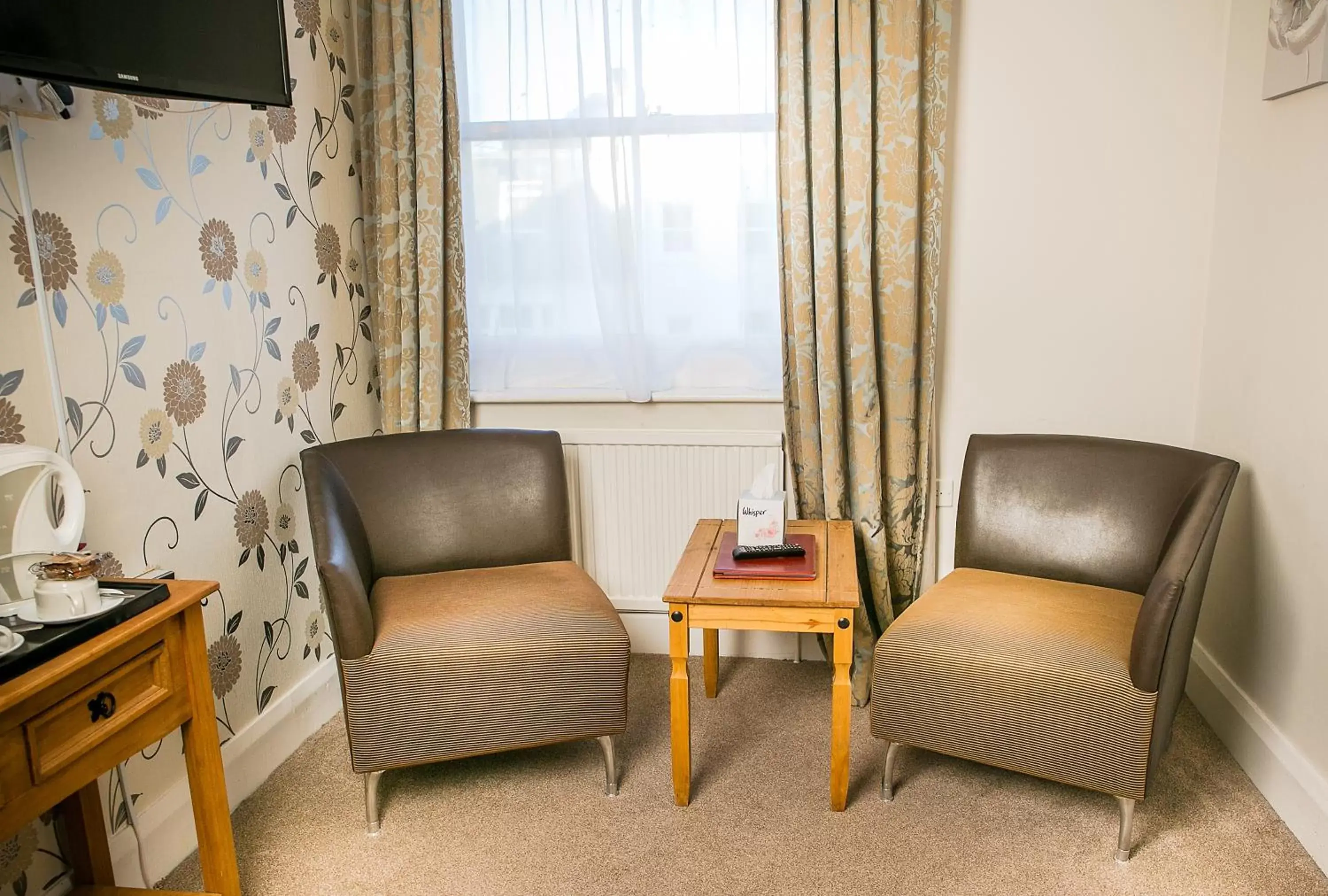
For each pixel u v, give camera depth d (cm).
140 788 188
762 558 212
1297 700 194
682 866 186
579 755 229
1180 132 242
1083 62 242
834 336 245
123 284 181
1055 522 224
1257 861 183
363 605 192
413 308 262
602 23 252
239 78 177
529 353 275
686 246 263
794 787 213
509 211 267
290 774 226
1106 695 177
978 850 189
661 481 273
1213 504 189
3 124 155
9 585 141
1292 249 199
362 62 259
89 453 174
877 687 200
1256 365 216
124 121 180
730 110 253
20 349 159
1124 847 183
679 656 200
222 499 211
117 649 137
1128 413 257
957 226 254
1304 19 190
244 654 219
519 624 202
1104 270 251
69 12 142
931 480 261
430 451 243
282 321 231
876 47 234
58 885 168
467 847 194
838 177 243
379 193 259
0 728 118
